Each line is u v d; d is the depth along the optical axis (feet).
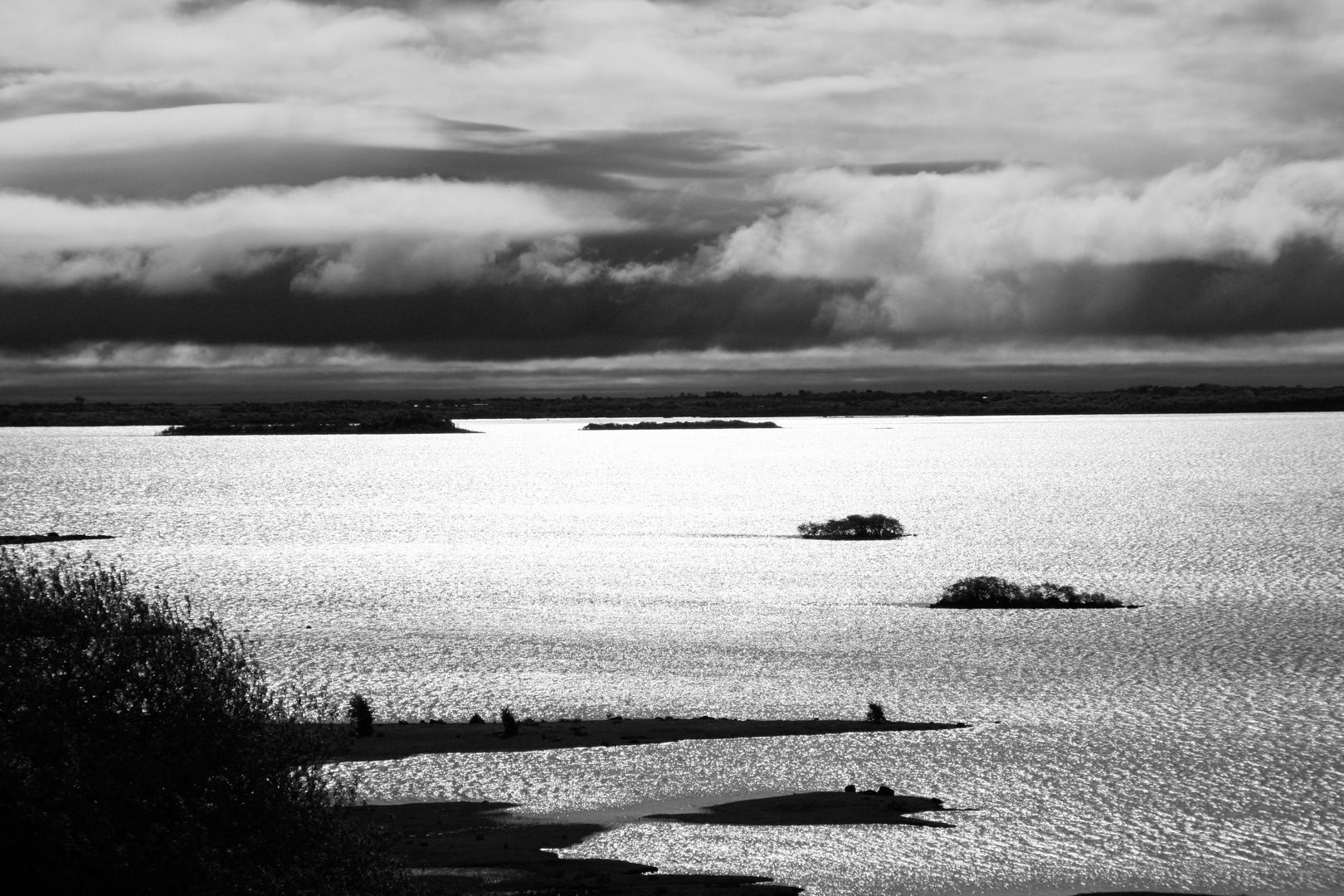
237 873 115.44
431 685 311.47
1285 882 174.70
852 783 217.56
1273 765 230.48
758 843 185.26
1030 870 176.04
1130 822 198.18
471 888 161.27
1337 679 313.32
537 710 281.13
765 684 311.88
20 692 115.85
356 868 124.77
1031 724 262.88
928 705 284.61
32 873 110.42
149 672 121.08
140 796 116.67
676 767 225.76
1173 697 292.81
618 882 165.68
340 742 170.40
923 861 179.73
